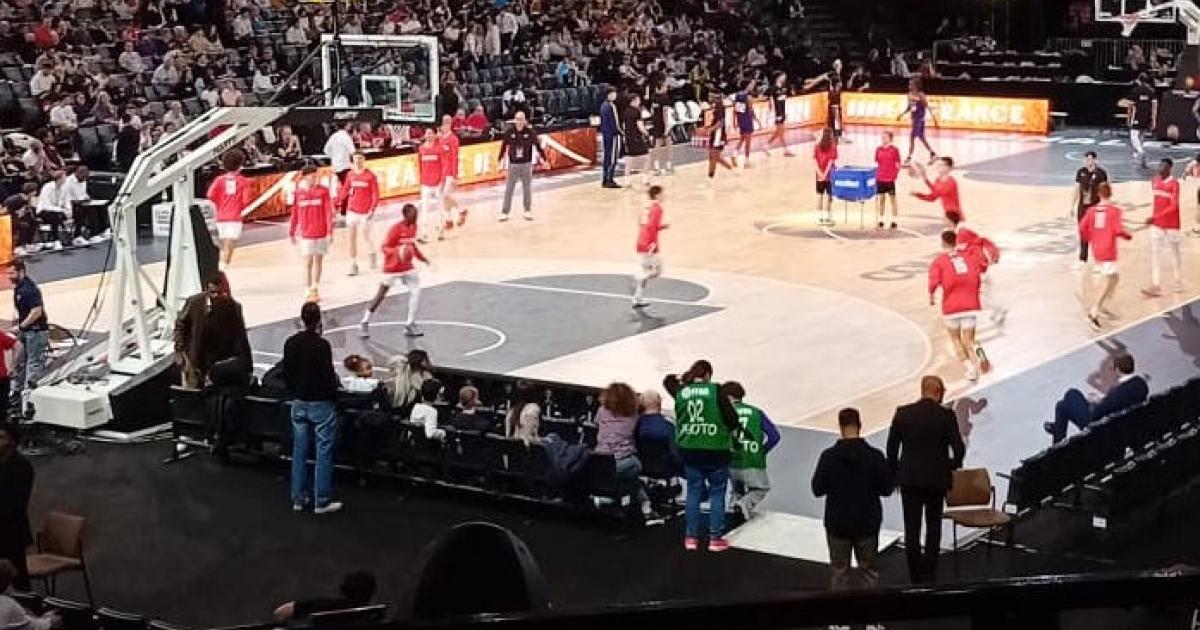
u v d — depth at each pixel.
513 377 16.78
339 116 19.45
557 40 43.88
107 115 32.72
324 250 23.86
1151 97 40.22
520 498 15.11
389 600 13.05
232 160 25.88
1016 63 48.09
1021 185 34.78
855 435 12.08
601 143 38.34
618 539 14.34
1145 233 29.06
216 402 16.78
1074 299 23.94
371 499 15.66
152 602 13.06
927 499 12.61
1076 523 14.59
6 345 17.56
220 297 17.27
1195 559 13.59
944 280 19.28
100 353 19.59
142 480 16.44
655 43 46.00
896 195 33.88
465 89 40.06
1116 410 15.56
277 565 13.90
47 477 16.55
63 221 28.88
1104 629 8.64
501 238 29.41
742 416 14.41
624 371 20.11
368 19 39.69
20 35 34.41
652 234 23.41
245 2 38.41
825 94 46.09
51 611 10.15
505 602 2.63
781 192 34.38
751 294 24.58
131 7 37.09
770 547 14.00
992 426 17.59
